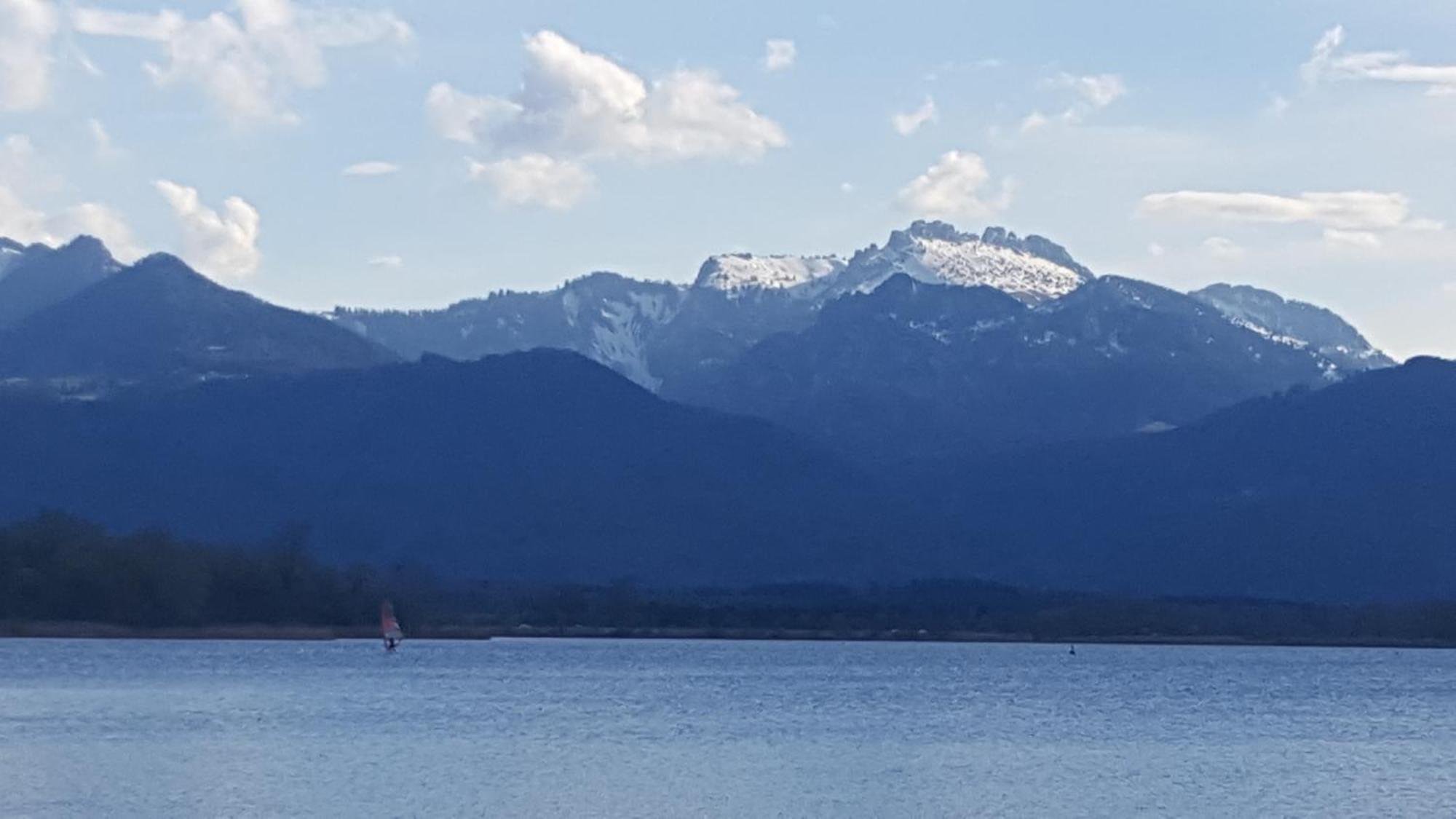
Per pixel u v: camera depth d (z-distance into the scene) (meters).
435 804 102.94
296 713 157.12
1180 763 129.62
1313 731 156.75
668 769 121.00
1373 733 155.12
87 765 117.25
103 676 198.00
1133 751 137.75
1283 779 120.62
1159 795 112.12
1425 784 118.69
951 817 102.94
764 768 122.50
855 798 109.06
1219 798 111.06
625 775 117.38
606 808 103.06
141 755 122.94
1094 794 112.06
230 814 98.81
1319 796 112.38
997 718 167.38
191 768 116.56
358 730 142.25
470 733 141.62
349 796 105.62
